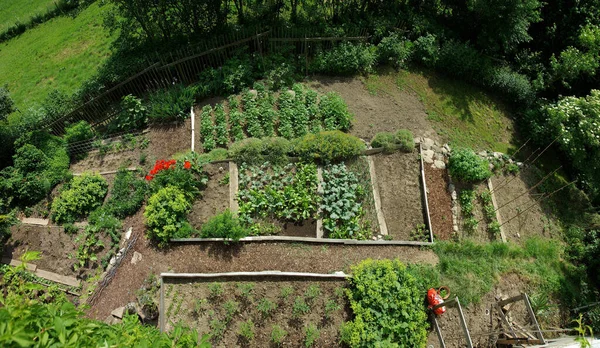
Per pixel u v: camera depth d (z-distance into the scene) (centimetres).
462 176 1399
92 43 1836
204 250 1143
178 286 1079
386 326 1008
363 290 1049
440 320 1105
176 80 1534
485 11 1645
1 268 1159
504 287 1214
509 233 1372
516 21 1638
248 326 1014
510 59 1847
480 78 1742
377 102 1598
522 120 1698
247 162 1309
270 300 1063
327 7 1797
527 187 1519
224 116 1441
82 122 1406
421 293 1096
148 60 1492
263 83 1550
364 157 1379
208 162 1294
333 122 1448
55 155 1357
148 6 1497
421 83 1706
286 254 1151
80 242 1173
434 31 1780
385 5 1855
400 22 1789
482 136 1608
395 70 1723
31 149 1316
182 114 1443
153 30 1616
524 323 1170
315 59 1633
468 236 1316
